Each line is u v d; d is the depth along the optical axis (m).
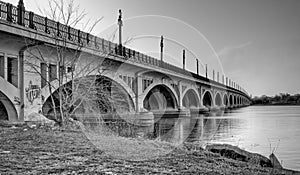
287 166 11.47
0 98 14.96
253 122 35.62
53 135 9.64
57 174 5.36
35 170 5.57
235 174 6.11
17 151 7.16
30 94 15.63
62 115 12.93
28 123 13.38
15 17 14.36
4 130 10.83
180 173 5.80
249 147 16.44
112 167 5.95
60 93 13.52
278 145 17.27
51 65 16.70
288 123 34.97
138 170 5.82
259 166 7.57
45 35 15.09
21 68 15.43
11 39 14.55
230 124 32.28
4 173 5.33
